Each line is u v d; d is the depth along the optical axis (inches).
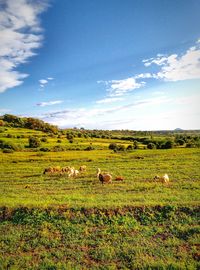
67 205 992.9
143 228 858.1
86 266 684.1
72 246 777.6
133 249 735.7
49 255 739.4
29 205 1010.7
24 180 1694.1
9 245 803.4
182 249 732.0
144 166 2022.6
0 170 2111.2
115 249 746.8
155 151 3129.9
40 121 6820.9
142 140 5374.0
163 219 901.2
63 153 3292.3
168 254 709.3
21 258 729.6
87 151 3585.1
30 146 3981.3
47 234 852.0
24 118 7007.9
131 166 2065.7
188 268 644.1
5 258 733.3
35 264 698.8
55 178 1697.8
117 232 839.1
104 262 697.0
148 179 1529.3
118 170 1913.1
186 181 1432.1
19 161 2618.1
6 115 7027.6
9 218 971.3
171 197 1079.6
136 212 939.3
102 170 1946.4
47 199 1134.4
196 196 1103.6
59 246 786.2
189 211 927.0
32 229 887.7
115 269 664.4
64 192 1289.4
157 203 976.3
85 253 740.0
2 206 1021.2
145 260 686.5
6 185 1565.0
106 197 1115.3
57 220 922.7
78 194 1211.9
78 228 871.7
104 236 820.0
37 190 1380.4
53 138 5231.3
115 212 940.0
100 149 3934.5
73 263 696.4
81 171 1941.4
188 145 3629.4
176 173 1685.5
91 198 1096.8
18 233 867.4
